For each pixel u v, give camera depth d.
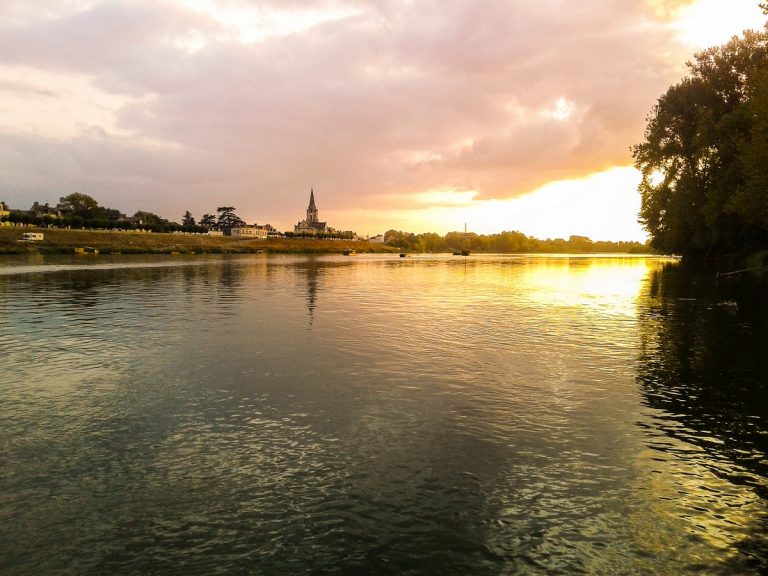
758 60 57.47
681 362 18.12
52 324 26.39
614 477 9.52
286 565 7.05
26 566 7.04
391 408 13.24
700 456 10.42
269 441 11.13
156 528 7.93
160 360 18.41
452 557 7.23
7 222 164.25
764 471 9.78
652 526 7.98
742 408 13.20
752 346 20.80
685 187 64.69
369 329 25.23
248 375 16.38
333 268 96.12
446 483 9.30
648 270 87.31
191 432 11.64
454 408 13.26
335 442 11.07
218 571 6.93
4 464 10.05
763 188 42.56
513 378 16.09
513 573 6.89
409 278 67.94
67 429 11.84
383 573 6.89
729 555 7.29
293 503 8.64
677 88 65.56
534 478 9.48
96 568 7.00
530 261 146.62
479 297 41.81
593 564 7.09
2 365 17.64
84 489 9.10
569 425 12.08
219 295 42.09
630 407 13.30
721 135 56.12
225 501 8.70
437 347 20.83
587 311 32.31
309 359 18.62
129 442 11.09
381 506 8.54
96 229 196.50
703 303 35.62
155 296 40.81
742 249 65.44
